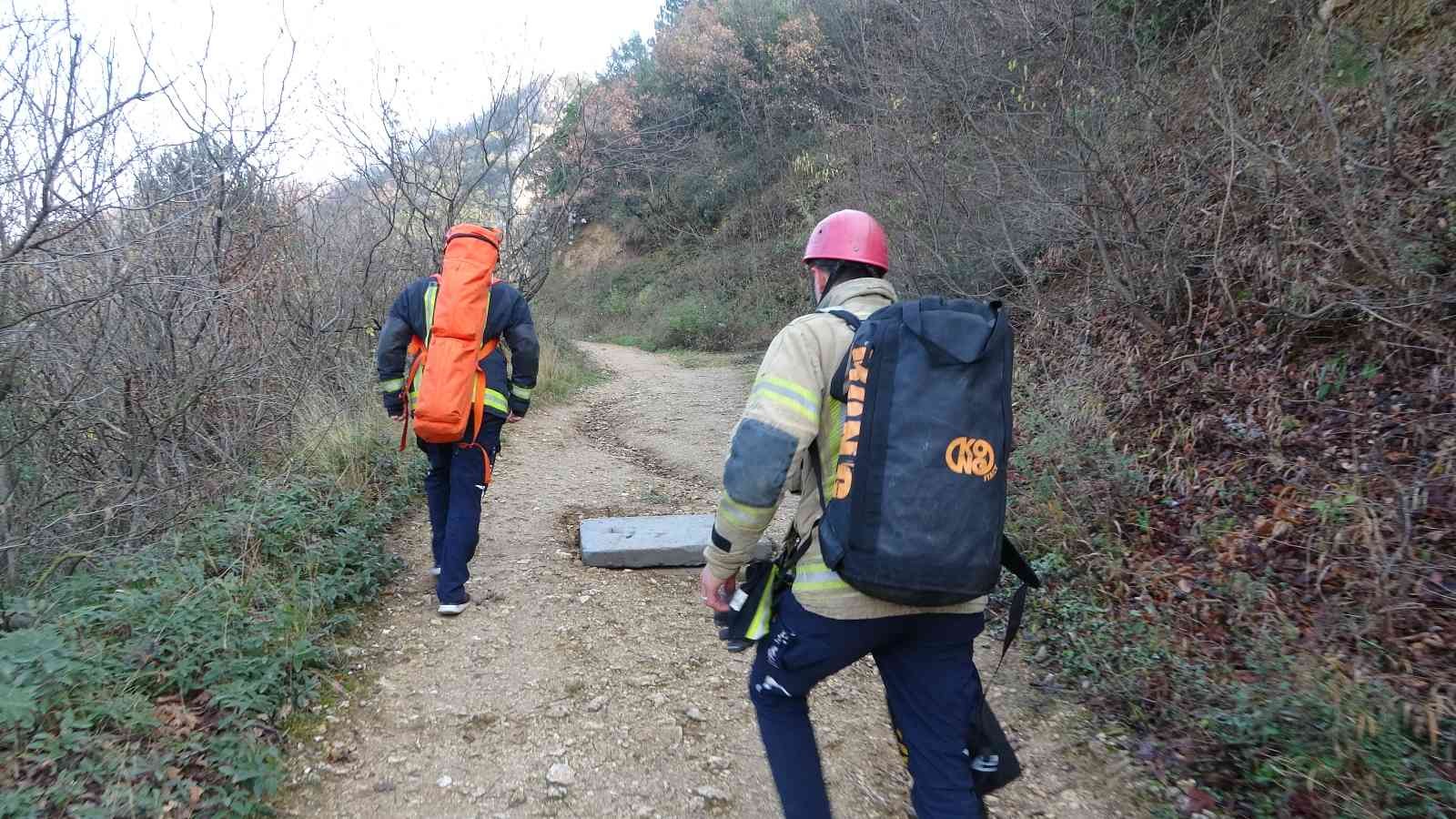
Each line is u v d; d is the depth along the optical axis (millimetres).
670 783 2945
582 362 12875
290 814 2680
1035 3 7391
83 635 3059
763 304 16719
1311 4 5938
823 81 16750
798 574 2156
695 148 21078
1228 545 4102
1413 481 3939
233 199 5594
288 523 4234
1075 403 5621
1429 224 4656
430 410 3779
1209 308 5672
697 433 8273
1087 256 7234
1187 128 6434
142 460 4570
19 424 4133
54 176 3570
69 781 2412
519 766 2984
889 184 8570
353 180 8531
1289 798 2736
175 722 2797
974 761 2346
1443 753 2781
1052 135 6613
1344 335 4902
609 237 25109
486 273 4008
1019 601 2355
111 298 4227
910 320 2047
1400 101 5285
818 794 2223
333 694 3334
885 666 2254
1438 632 3256
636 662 3723
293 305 6641
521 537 5203
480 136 9656
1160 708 3297
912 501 1938
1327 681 3020
